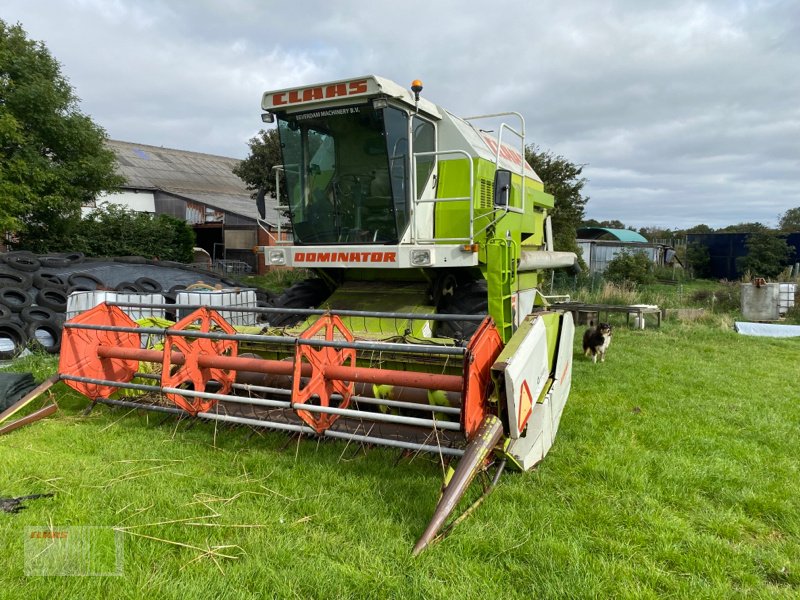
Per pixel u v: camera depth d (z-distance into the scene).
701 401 6.18
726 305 15.57
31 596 2.49
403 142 5.48
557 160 18.95
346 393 4.28
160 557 2.86
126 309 7.54
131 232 21.14
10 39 15.02
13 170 13.95
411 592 2.59
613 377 7.43
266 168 21.64
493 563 2.85
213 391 5.23
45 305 8.16
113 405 5.08
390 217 5.48
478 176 5.93
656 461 4.29
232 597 2.53
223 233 29.20
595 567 2.81
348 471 3.90
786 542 3.18
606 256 28.83
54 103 15.16
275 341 4.00
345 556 2.88
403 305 5.78
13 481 3.66
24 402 4.80
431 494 3.52
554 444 4.60
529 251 8.03
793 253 26.78
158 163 41.56
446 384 3.55
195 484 3.69
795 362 8.84
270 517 3.27
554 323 4.55
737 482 3.96
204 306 4.88
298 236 6.06
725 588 2.68
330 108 5.41
